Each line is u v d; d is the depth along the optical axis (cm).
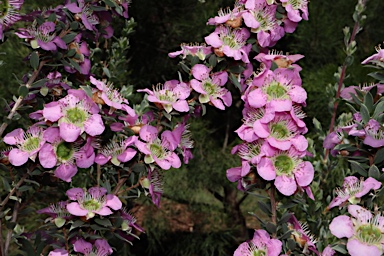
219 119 114
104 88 47
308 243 45
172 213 106
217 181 100
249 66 49
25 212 50
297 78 45
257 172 45
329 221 57
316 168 59
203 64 49
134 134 48
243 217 109
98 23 52
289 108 44
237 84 49
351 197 45
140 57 106
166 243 108
